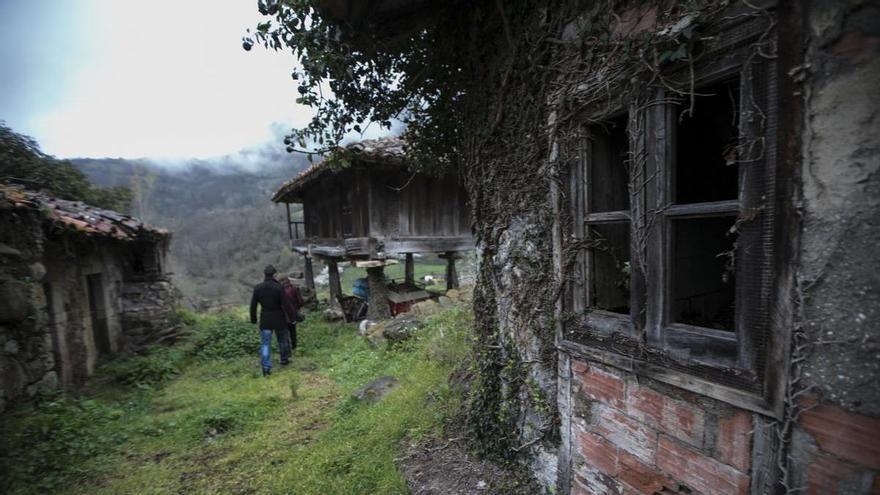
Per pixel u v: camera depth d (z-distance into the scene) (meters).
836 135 1.11
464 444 3.10
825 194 1.14
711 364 1.49
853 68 1.06
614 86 1.83
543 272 2.41
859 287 1.08
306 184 10.56
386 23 2.79
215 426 4.41
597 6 1.91
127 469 3.59
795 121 1.20
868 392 1.07
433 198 9.59
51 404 4.47
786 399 1.25
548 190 2.34
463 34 2.98
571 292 2.21
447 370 4.42
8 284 4.34
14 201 4.48
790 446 1.26
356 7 2.53
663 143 1.64
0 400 4.17
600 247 2.12
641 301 1.78
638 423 1.82
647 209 1.72
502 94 2.68
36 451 3.60
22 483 3.23
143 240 8.50
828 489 1.17
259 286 6.77
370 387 4.62
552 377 2.39
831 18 1.10
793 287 1.23
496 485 2.61
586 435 2.13
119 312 8.03
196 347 8.00
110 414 4.76
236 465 3.55
